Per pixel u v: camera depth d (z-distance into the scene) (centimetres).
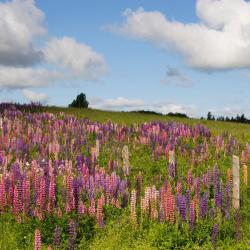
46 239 2011
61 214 2162
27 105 5509
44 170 2630
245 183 2994
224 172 3159
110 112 6056
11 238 1981
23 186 2214
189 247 2064
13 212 2173
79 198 2280
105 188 2508
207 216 2327
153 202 2291
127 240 2078
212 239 2072
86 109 6144
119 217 2238
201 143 3950
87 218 2191
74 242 1995
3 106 5194
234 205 2527
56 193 2442
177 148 3741
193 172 3178
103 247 2005
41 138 3694
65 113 5406
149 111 6669
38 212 2167
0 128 4003
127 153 2992
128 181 2678
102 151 3534
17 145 3316
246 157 3550
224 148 3753
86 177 2655
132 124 4581
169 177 2953
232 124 5716
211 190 2767
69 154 3303
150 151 3591
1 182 2247
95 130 4062
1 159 2927
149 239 2070
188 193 2358
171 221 2211
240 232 2166
